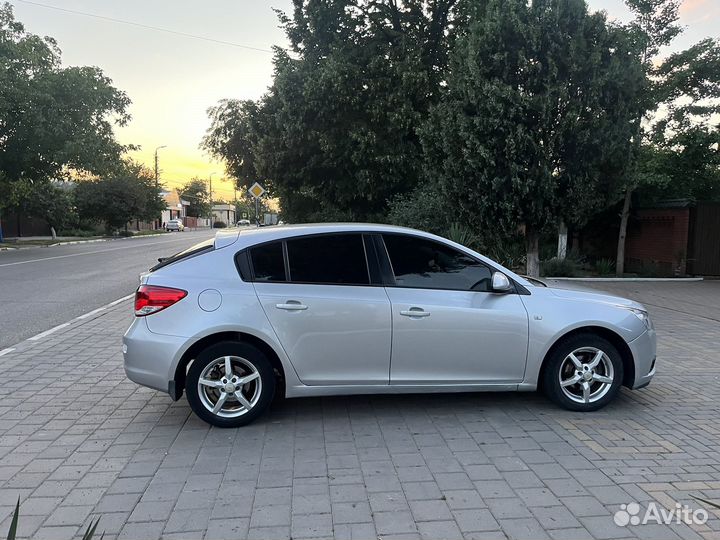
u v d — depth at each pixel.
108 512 3.22
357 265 4.62
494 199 8.57
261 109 19.69
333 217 20.66
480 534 3.01
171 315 4.38
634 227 17.77
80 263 19.39
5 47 22.36
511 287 4.73
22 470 3.75
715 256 15.44
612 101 8.40
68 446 4.15
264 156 19.02
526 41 8.19
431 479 3.62
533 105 8.10
